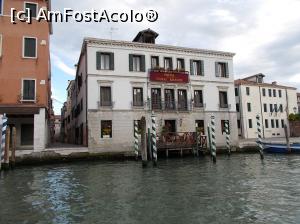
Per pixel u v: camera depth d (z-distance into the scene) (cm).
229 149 2384
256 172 1466
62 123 5778
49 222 714
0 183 1248
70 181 1288
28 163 1931
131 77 2548
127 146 2448
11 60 2134
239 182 1186
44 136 2072
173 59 2745
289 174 1374
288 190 1007
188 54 2808
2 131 1562
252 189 1037
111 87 2477
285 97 4703
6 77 2109
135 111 2525
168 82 2673
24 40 2178
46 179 1349
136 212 781
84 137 2597
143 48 2628
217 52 2909
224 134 2847
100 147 2370
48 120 2845
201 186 1119
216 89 2891
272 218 703
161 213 768
